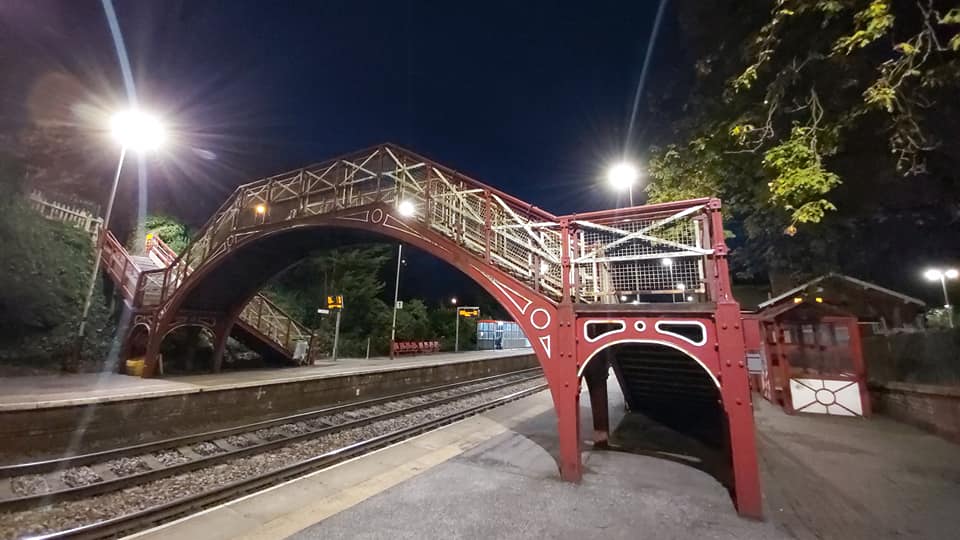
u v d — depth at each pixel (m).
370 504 4.50
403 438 9.29
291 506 4.63
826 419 8.95
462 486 5.07
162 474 6.74
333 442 9.30
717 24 6.77
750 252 11.21
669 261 5.53
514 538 3.74
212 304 14.52
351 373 14.46
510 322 43.44
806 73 5.21
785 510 4.35
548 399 12.58
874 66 4.78
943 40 4.33
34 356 13.23
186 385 10.67
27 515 5.34
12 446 7.11
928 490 4.80
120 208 23.33
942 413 7.21
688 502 4.61
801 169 4.81
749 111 5.94
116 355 15.36
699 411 9.80
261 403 11.34
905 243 7.84
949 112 4.50
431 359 24.52
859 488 4.91
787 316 10.23
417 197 9.16
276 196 12.41
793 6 4.67
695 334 6.58
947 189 5.68
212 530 4.02
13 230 13.41
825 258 9.47
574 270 5.92
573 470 5.29
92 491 5.99
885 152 5.27
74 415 7.91
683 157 7.80
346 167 10.89
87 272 15.88
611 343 5.37
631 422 9.10
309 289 28.38
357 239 11.80
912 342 8.34
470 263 7.42
